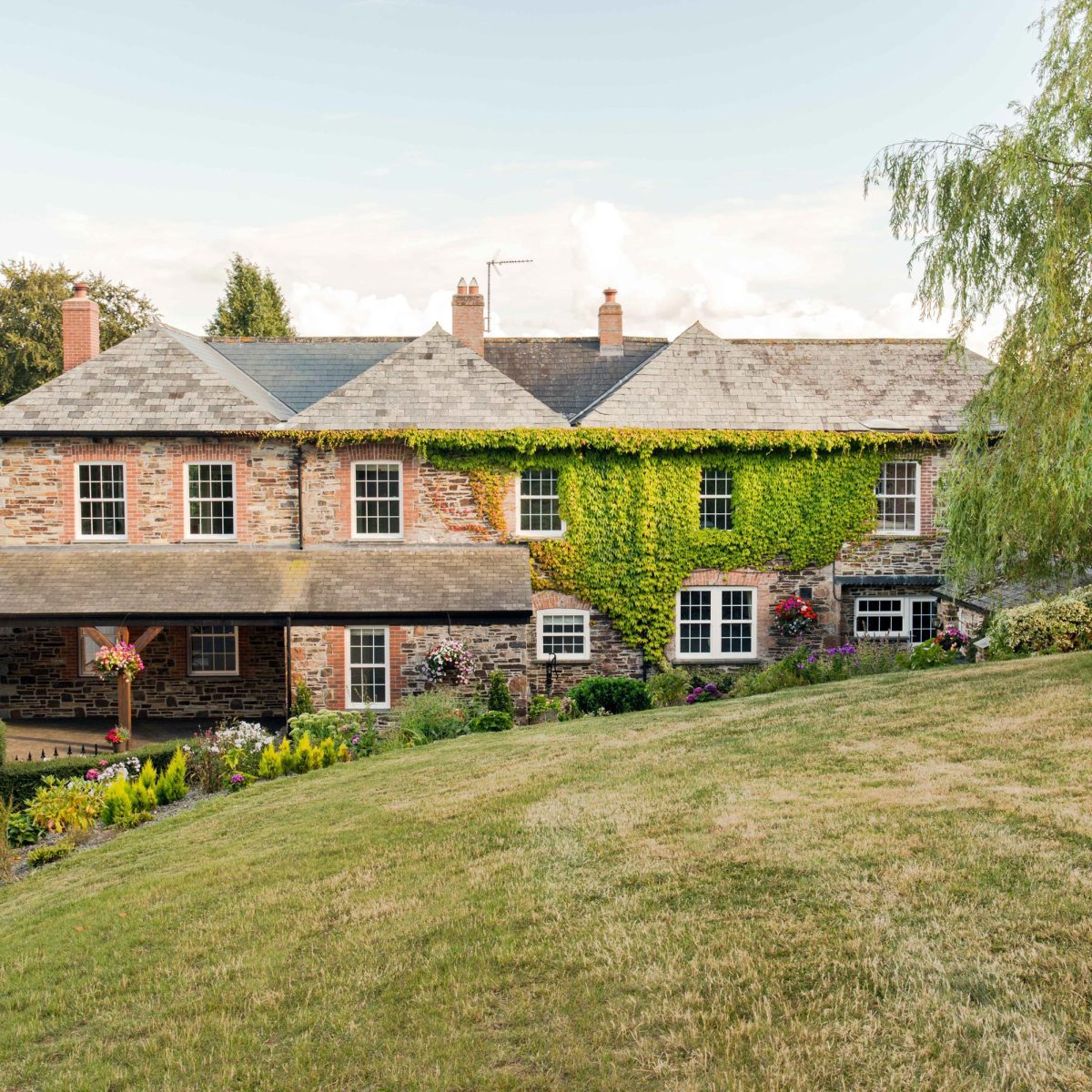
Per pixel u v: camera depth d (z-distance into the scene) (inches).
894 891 275.9
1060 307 480.7
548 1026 234.7
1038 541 531.8
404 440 868.6
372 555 861.8
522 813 401.1
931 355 1021.2
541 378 1058.1
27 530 866.8
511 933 284.2
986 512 534.3
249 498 872.9
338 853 383.6
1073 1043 203.8
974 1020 214.2
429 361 915.4
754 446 898.7
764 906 277.6
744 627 926.4
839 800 359.6
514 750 552.4
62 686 878.4
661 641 909.2
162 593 794.8
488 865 342.0
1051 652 666.8
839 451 912.9
